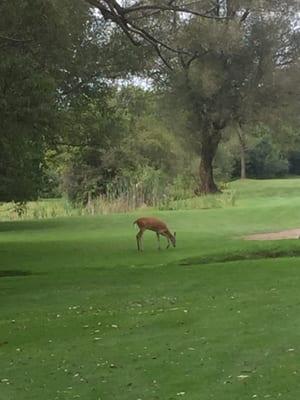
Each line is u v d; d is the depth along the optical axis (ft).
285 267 43.62
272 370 20.03
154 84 106.01
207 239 68.03
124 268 49.19
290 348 22.40
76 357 23.47
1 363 23.35
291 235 71.41
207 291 36.40
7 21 37.55
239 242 61.41
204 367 20.92
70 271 48.42
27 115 38.83
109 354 23.52
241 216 90.53
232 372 20.18
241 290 35.78
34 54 41.11
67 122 58.18
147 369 21.20
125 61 61.93
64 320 30.66
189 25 62.90
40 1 36.50
